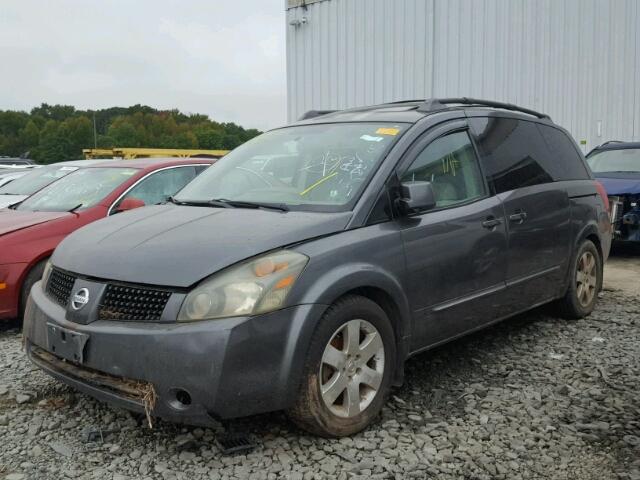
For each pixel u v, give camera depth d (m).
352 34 14.71
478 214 4.12
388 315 3.56
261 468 2.99
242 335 2.84
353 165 3.79
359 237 3.37
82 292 3.18
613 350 4.70
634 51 12.77
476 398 3.82
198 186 4.40
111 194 6.18
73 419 3.52
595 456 3.13
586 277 5.52
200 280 2.94
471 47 13.20
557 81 12.58
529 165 4.86
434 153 4.04
